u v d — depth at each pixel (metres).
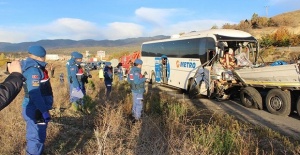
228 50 14.21
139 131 6.52
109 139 6.03
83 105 9.41
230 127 8.14
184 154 5.09
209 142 5.96
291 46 33.56
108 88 12.78
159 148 5.37
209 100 14.01
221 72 13.20
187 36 16.28
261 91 11.74
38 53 4.73
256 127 8.27
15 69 2.93
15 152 5.75
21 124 7.28
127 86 17.67
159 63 20.38
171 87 20.03
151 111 9.78
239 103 13.09
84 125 7.81
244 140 6.48
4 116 7.75
